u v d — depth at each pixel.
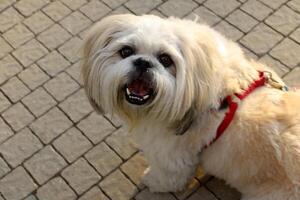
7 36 1.18
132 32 0.70
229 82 0.76
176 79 0.69
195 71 0.70
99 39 0.72
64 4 1.21
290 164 0.76
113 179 0.98
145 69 0.69
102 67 0.72
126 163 1.00
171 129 0.77
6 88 1.10
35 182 0.99
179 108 0.70
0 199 0.97
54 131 1.04
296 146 0.76
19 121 1.06
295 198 0.77
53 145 1.02
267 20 1.15
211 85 0.71
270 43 1.12
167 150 0.83
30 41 1.17
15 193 0.98
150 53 0.70
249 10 1.17
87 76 0.75
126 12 1.19
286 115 0.77
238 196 0.95
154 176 0.93
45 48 1.15
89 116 1.05
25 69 1.12
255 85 0.79
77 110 1.06
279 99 0.79
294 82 1.06
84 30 1.17
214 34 0.77
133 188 0.97
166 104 0.70
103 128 1.04
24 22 1.20
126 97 0.73
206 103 0.72
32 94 1.09
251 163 0.79
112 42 0.71
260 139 0.77
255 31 1.14
